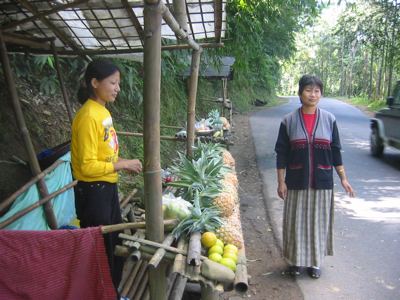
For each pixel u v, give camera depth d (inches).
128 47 158.2
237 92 797.9
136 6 118.0
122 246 92.7
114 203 105.7
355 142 457.7
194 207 108.9
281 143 145.3
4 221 105.0
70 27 138.8
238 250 106.1
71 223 140.9
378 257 168.9
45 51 157.2
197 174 137.9
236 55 351.6
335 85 2175.2
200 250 93.0
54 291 80.4
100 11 125.8
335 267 159.6
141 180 229.3
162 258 91.0
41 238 79.2
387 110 356.2
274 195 257.8
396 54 872.3
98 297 83.2
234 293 140.2
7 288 79.1
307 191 141.3
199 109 490.3
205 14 145.5
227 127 297.4
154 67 81.8
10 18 127.3
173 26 100.3
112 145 98.9
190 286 132.6
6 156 155.8
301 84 138.6
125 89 293.7
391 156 381.7
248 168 331.9
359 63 1569.9
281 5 417.4
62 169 136.8
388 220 211.8
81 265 80.9
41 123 195.3
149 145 86.7
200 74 399.9
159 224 92.0
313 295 139.6
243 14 318.3
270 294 140.2
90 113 93.6
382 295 139.8
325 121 140.3
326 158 139.8
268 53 657.0
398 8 843.4
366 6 892.6
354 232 195.6
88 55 163.6
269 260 167.5
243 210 230.4
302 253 145.6
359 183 284.4
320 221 143.9
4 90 180.9
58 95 223.9
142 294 112.3
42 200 117.6
